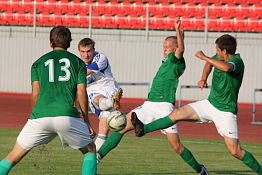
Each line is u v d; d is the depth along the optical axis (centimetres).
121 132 2719
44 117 2050
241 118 5875
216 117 2508
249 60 7100
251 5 7575
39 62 2119
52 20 7706
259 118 5878
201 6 7656
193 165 2722
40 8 7775
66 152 3409
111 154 3391
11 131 4428
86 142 2112
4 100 6931
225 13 7550
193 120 2558
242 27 7450
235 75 2478
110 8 7700
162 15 7662
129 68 7306
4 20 7719
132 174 2803
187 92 7181
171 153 3491
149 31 7344
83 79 2102
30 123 2073
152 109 2727
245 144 4050
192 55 7156
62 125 2050
